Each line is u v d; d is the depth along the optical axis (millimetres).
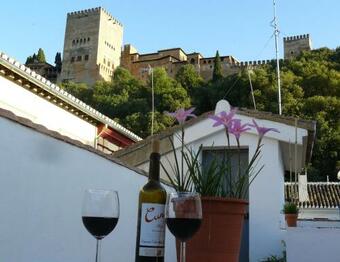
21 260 2895
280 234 7176
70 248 3480
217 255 2021
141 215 1841
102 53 75688
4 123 2779
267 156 7441
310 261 5047
